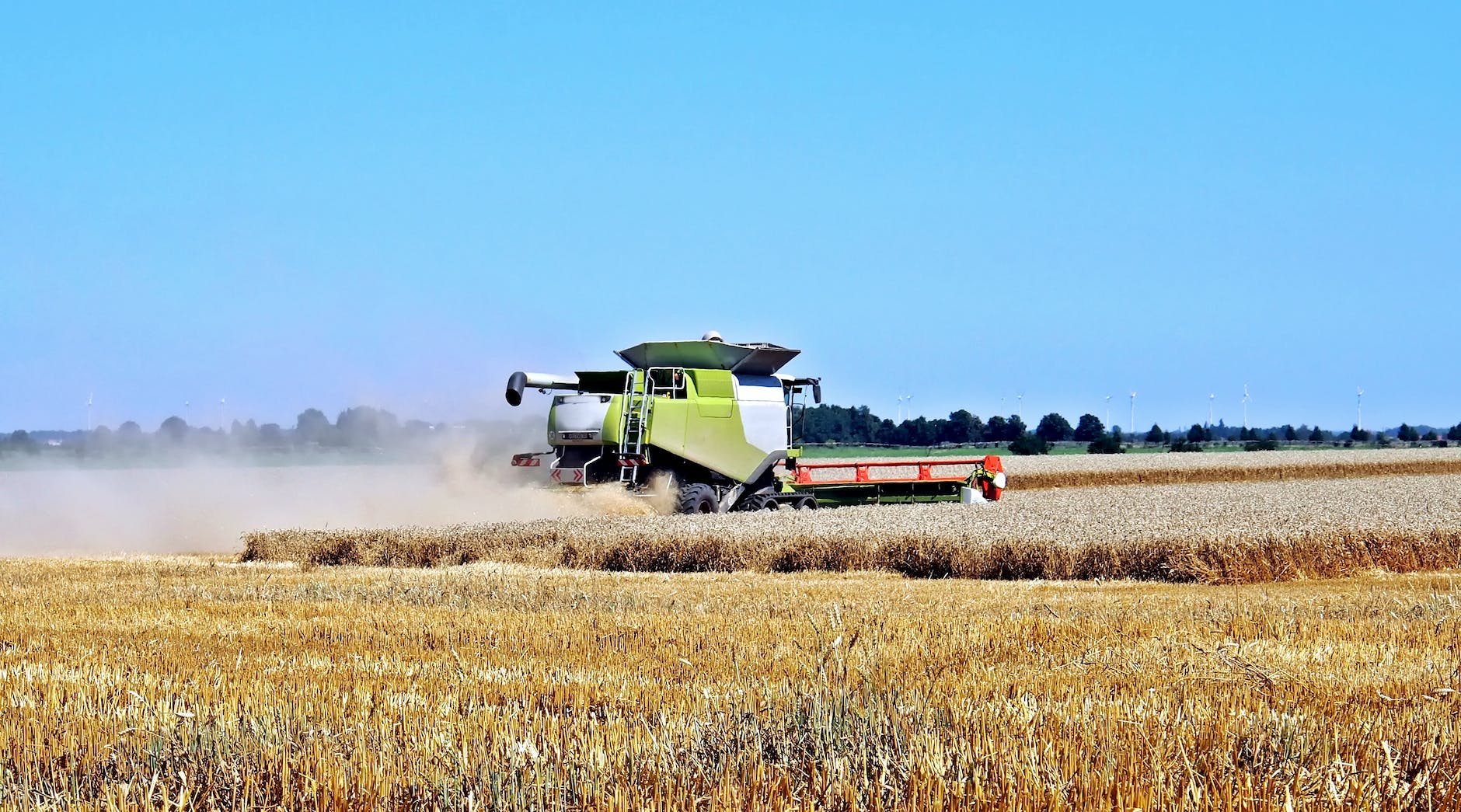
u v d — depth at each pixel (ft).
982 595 65.16
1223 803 22.08
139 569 79.36
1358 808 22.29
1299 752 25.05
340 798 23.27
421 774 23.93
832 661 32.65
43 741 27.50
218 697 32.63
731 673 37.99
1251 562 76.59
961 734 26.00
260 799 23.68
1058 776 22.99
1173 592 68.28
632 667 40.04
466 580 71.41
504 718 29.37
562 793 23.06
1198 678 35.40
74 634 49.08
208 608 57.36
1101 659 38.73
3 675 36.47
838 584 72.49
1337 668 37.47
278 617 54.34
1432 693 32.58
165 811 22.77
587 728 27.99
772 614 55.47
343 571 79.92
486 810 22.75
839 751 25.07
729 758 24.97
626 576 77.71
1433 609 53.98
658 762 24.99
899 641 43.45
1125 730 26.55
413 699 32.68
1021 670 37.14
